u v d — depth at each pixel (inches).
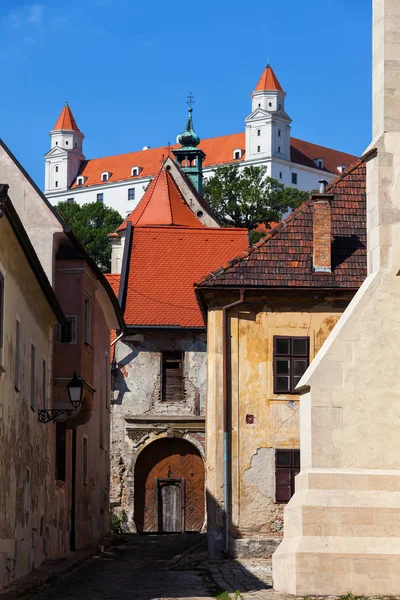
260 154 7760.8
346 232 1312.7
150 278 2044.8
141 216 2800.2
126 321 1982.0
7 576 929.5
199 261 2074.3
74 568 1160.8
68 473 1389.0
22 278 1043.9
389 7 861.2
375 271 852.0
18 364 1028.5
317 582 780.6
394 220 848.9
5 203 856.9
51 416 1210.6
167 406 2007.9
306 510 798.5
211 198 5787.4
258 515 1258.0
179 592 853.2
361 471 816.9
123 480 1998.0
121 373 2010.3
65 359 1295.5
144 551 1408.7
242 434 1273.4
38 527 1155.9
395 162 853.2
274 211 5772.6
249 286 1270.9
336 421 824.9
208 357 1306.6
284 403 1279.5
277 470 1267.2
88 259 1316.4
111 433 2003.0
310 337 1285.7
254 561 1189.7
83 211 5757.9
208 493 1272.1
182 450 2020.2
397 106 856.9
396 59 858.1
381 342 836.6
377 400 829.2
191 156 4623.5
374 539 794.2
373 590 780.0
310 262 1294.3
